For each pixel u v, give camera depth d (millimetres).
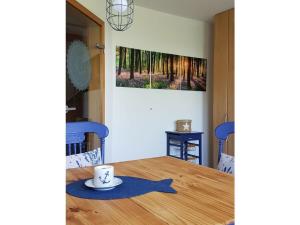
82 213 820
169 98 3762
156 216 792
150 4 3354
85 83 2699
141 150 3506
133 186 1093
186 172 1337
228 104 3477
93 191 1031
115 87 3262
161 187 1077
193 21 3996
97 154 1726
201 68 4113
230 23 3475
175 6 3422
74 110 2580
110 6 2188
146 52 3510
